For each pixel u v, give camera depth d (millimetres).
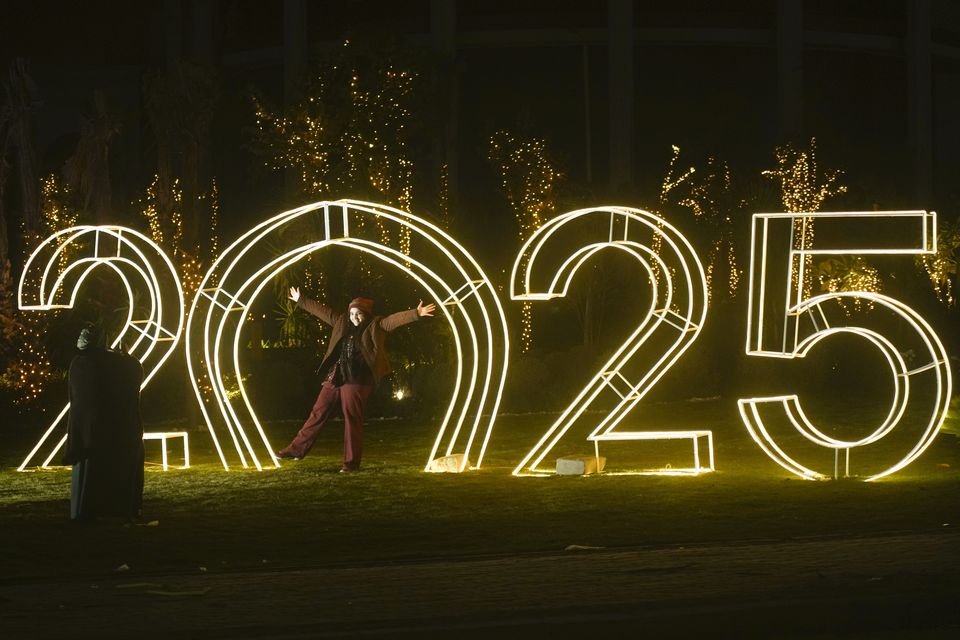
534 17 40281
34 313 25828
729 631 7691
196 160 25297
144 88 25719
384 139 29062
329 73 29719
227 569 9727
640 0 40719
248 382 24078
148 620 7734
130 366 12289
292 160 29062
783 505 12695
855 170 42625
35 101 27125
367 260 27734
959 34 45500
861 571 8891
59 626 7609
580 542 10727
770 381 25594
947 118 47469
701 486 14133
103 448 12086
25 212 27047
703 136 41375
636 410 23344
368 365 16000
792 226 14570
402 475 15469
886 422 14859
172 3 41906
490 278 31594
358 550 10586
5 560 10281
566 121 40906
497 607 7914
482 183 40625
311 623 7527
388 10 41031
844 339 27219
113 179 39656
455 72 33281
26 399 24562
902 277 30844
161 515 12594
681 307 29594
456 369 24734
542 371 24641
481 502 13141
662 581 8688
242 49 42469
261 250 32938
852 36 42250
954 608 8031
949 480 14562
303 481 14961
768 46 41500
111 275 27266
